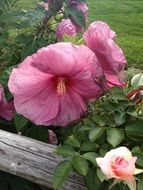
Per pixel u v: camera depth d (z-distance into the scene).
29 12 0.69
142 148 0.43
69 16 0.69
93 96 0.47
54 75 0.45
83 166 0.42
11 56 0.71
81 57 0.43
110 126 0.45
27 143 0.49
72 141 0.44
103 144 0.44
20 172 0.49
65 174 0.42
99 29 0.47
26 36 0.70
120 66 0.46
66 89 0.47
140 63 1.80
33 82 0.46
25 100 0.47
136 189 0.41
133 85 0.46
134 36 2.17
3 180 0.59
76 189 0.47
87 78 0.44
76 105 0.47
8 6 0.79
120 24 2.34
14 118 0.55
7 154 0.50
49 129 0.62
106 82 0.47
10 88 0.46
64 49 0.43
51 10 0.70
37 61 0.44
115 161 0.37
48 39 0.70
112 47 0.45
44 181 0.49
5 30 0.72
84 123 0.47
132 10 2.57
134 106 0.45
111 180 0.42
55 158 0.48
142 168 0.41
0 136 0.50
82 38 0.51
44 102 0.47
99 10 2.55
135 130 0.43
